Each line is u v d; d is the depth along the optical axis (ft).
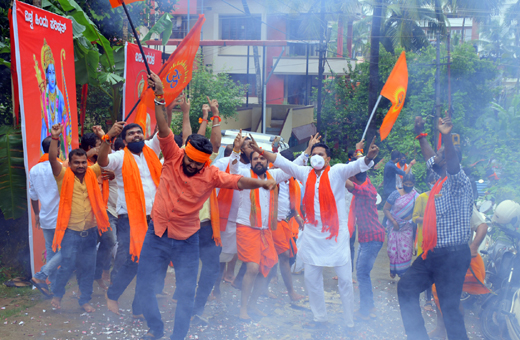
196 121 52.47
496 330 14.28
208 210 15.07
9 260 18.67
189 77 18.86
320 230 14.52
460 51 56.80
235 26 78.74
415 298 13.21
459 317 12.92
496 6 71.67
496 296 14.93
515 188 22.70
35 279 15.75
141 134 15.10
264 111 62.49
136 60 27.25
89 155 17.34
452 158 12.54
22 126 16.28
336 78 69.82
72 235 14.71
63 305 15.76
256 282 15.85
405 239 19.35
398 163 27.17
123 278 14.90
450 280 12.92
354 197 17.90
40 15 17.43
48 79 18.02
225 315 15.74
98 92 33.17
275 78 87.56
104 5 30.78
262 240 15.70
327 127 68.80
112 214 17.34
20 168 18.43
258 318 15.60
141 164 15.31
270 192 15.88
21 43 16.25
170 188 12.07
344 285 14.60
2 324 13.94
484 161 39.17
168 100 18.13
